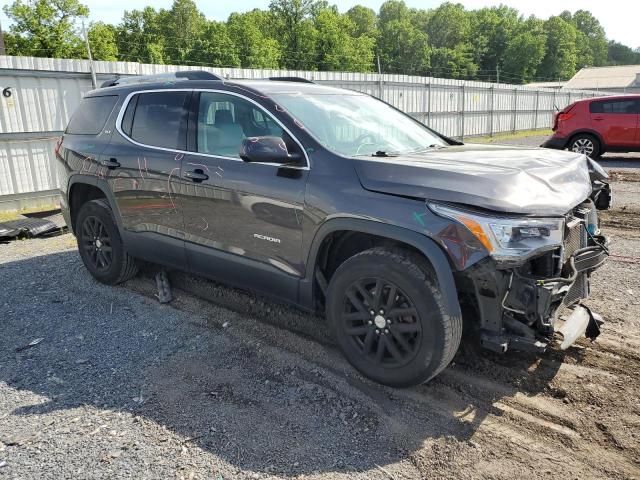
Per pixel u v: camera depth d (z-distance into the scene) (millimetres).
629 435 2793
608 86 65500
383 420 2949
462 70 103000
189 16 76125
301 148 3441
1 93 9836
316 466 2598
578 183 3289
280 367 3527
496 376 3363
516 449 2711
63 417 3023
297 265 3471
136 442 2787
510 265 2754
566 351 3645
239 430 2879
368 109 4285
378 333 3178
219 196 3814
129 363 3637
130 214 4566
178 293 4848
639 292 4684
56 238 7387
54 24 45906
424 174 2996
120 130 4684
